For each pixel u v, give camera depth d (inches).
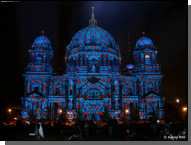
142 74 3484.3
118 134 1717.5
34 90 3400.6
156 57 3659.0
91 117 3415.4
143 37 3784.5
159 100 3380.9
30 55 3587.6
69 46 4097.0
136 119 2974.9
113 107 3339.1
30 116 3253.0
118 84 3457.2
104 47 3858.3
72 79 3442.4
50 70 3575.3
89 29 4062.5
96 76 3457.2
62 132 1807.3
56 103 3764.8
